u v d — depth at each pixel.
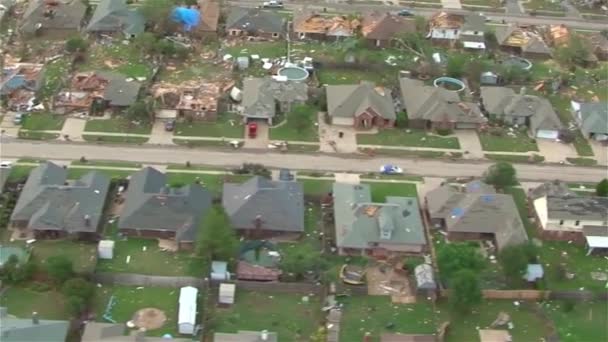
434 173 129.50
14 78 140.12
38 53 154.75
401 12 184.25
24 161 123.94
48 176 116.31
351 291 104.38
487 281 108.12
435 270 108.25
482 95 148.75
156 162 126.50
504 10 190.75
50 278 101.44
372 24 168.62
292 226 112.31
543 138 140.88
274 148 132.12
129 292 102.06
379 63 157.25
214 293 102.62
